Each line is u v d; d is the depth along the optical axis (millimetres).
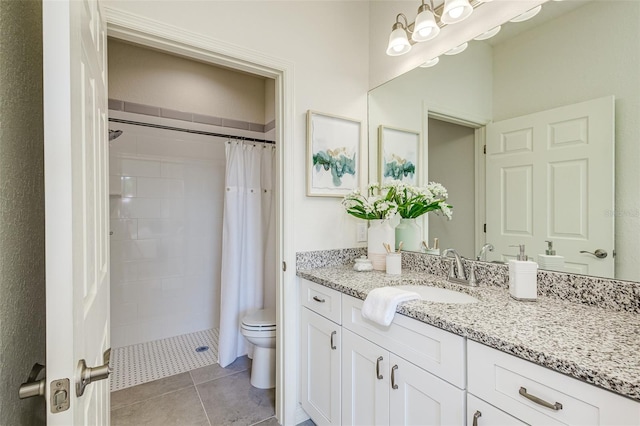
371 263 1697
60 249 487
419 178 1699
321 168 1773
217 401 1863
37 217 765
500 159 1346
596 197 1058
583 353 683
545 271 1168
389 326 1114
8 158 613
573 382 654
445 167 1567
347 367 1329
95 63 869
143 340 2654
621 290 980
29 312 706
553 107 1171
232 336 2348
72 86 508
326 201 1812
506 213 1322
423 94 1668
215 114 2896
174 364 2303
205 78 2852
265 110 3135
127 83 2523
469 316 935
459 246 1512
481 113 1412
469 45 1444
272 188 2674
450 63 1531
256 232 2529
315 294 1561
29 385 490
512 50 1293
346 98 1893
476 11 1411
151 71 2617
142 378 2107
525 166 1260
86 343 656
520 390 738
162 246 2721
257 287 2521
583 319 907
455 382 885
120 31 1272
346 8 1905
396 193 1697
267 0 1615
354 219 1918
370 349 1205
